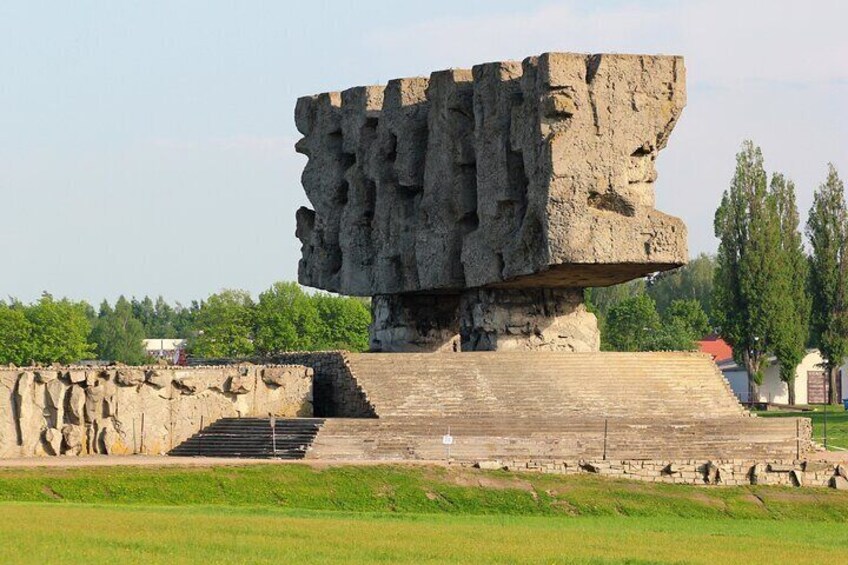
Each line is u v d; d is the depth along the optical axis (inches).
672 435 4141.2
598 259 4247.0
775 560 2802.7
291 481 3639.3
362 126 5034.5
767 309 6535.4
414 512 3567.9
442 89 4717.0
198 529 2859.3
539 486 3772.1
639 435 4119.1
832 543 3191.4
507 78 4505.4
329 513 3351.4
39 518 2915.8
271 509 3348.9
